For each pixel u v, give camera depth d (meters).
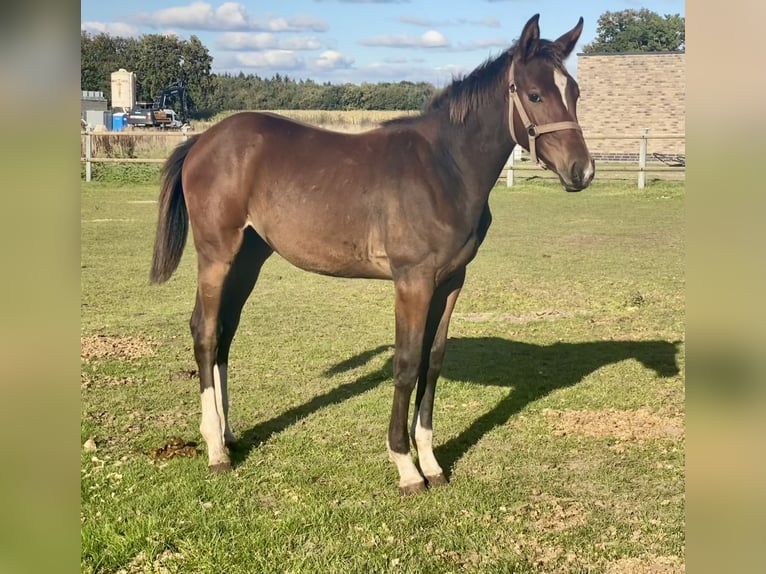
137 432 4.75
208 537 3.44
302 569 3.20
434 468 4.13
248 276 4.60
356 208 3.91
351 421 5.01
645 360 6.41
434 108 3.95
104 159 20.25
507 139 3.81
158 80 52.38
